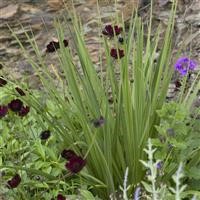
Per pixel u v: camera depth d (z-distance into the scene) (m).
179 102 1.88
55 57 2.65
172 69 1.91
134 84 1.80
